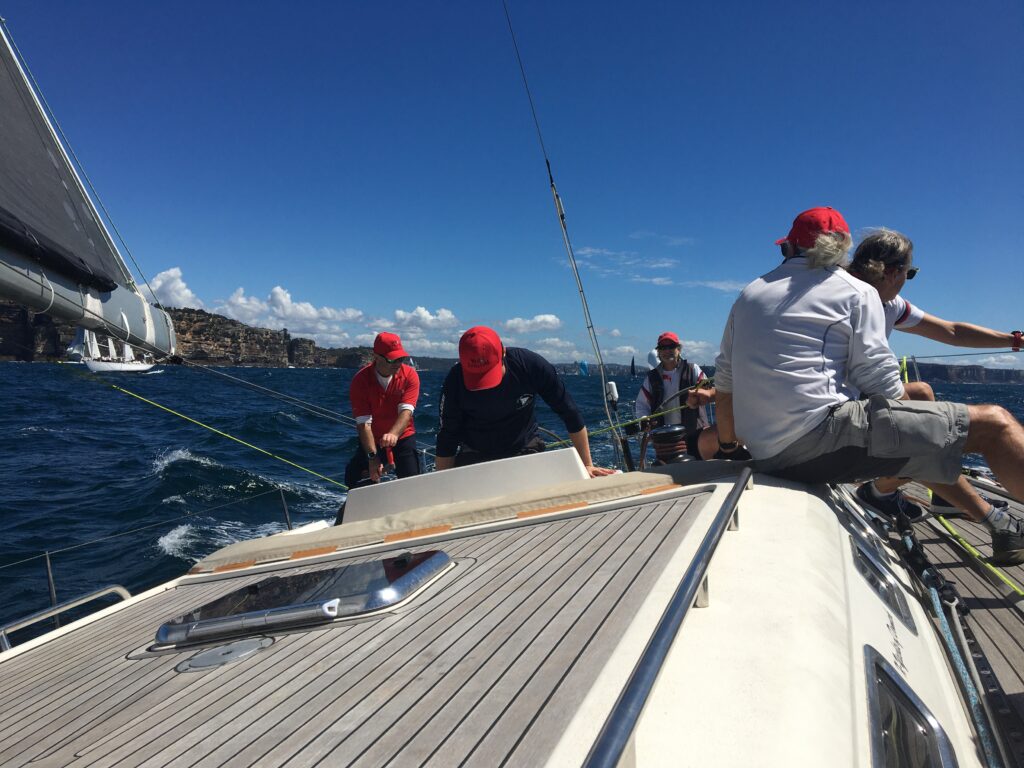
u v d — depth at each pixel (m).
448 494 2.92
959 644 1.77
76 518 10.11
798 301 2.27
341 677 1.27
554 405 3.71
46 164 3.10
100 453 16.08
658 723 0.99
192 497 11.15
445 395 3.79
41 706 1.54
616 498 2.42
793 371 2.23
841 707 1.06
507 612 1.45
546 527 2.26
